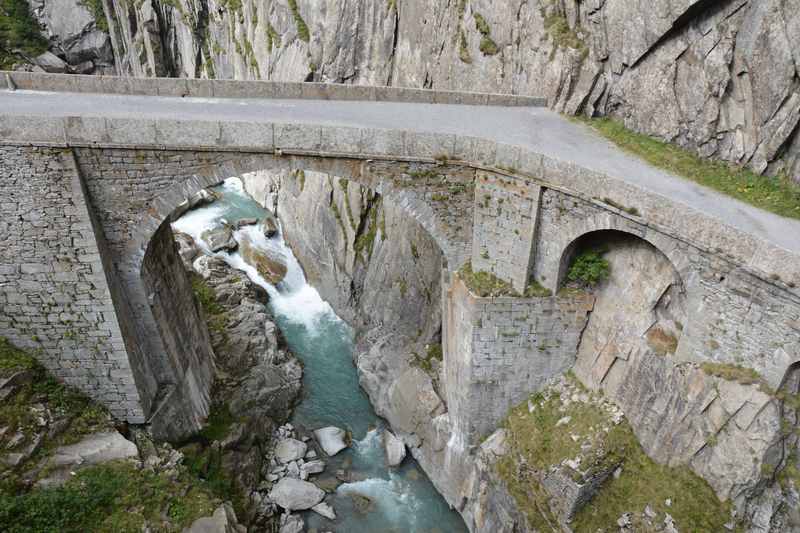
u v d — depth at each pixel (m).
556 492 16.52
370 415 24.81
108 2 61.50
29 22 61.22
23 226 15.24
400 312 26.64
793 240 12.49
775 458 12.82
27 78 18.72
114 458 16.73
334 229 31.98
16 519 14.25
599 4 18.08
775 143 14.14
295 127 15.73
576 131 18.52
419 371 23.45
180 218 38.91
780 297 11.92
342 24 32.59
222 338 25.97
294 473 21.38
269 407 23.52
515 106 20.84
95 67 65.38
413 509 20.70
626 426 16.44
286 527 19.09
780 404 12.46
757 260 12.03
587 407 17.39
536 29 20.75
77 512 15.00
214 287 29.80
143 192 15.91
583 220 15.24
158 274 18.97
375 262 29.02
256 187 43.16
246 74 46.03
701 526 13.91
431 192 17.00
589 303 17.30
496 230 16.94
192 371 21.28
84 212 15.34
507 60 22.44
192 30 53.38
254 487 20.47
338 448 22.67
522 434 18.17
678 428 14.67
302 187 35.22
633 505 15.38
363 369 25.97
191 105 18.41
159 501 16.20
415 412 22.41
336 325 31.08
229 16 47.56
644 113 17.38
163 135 15.21
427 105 20.59
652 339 15.73
